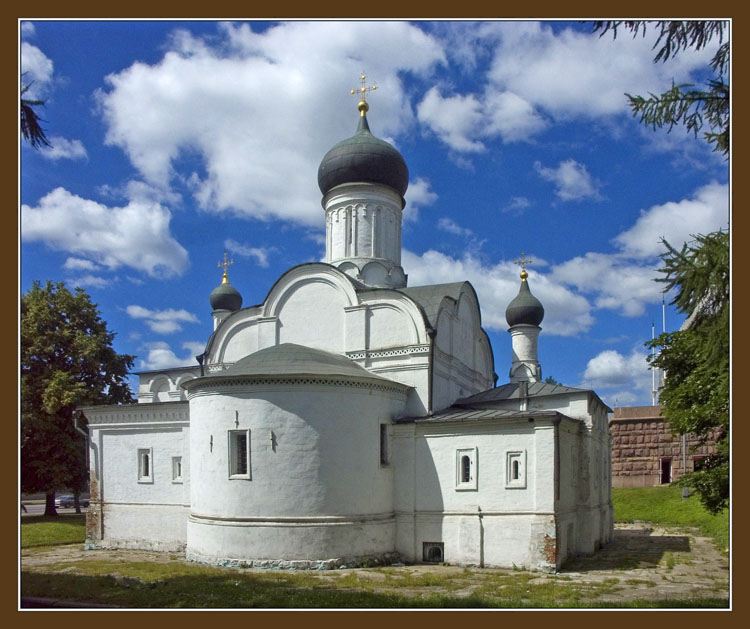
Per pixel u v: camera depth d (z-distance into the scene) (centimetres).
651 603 1800
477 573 2575
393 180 4053
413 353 3183
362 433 2847
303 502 2680
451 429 2919
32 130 1589
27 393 4366
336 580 2372
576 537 3103
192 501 2919
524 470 2745
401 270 4062
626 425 5791
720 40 1427
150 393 5038
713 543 3553
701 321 1437
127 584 2217
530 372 5409
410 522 2930
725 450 2428
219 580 2330
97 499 3547
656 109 1469
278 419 2723
